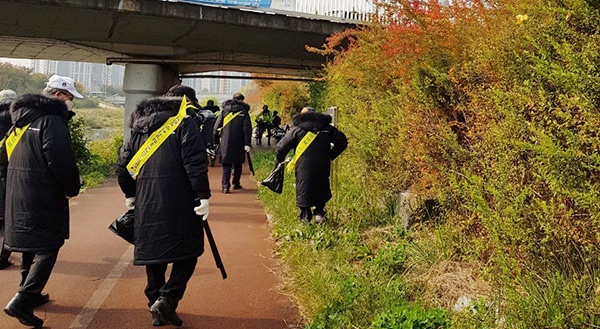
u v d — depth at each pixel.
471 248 4.47
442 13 5.98
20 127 3.88
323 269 4.85
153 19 13.70
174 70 19.27
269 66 18.97
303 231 6.15
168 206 3.69
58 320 4.11
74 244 6.33
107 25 13.96
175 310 4.12
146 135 3.78
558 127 3.52
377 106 7.45
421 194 5.78
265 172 11.87
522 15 4.23
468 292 4.01
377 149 6.84
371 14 10.27
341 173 8.25
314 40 15.80
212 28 14.63
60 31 14.35
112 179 12.34
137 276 5.18
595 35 3.48
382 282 4.40
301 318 4.20
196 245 3.80
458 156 5.00
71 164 3.85
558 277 3.25
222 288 4.88
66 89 4.23
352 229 6.11
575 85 3.29
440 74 5.45
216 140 10.12
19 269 5.32
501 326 3.26
